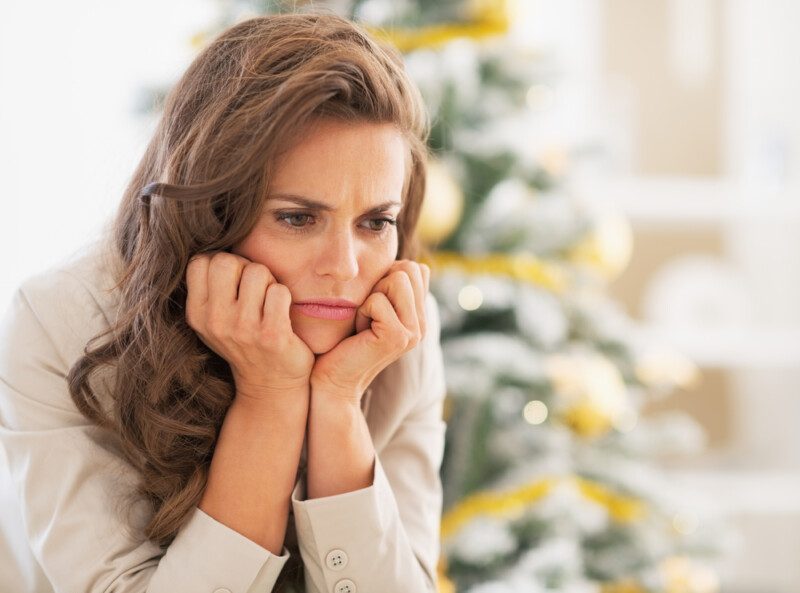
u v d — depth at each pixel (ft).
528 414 5.86
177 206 2.62
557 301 6.22
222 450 2.71
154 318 2.68
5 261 7.72
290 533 3.00
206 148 2.58
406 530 3.11
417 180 3.12
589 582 6.14
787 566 9.29
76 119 7.88
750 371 9.87
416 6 6.08
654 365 6.70
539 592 5.29
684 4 9.79
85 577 2.64
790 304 9.84
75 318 2.81
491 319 6.17
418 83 5.49
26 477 2.70
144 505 2.77
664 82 9.82
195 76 2.76
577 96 9.64
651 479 6.31
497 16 6.27
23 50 7.82
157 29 7.99
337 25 2.77
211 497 2.69
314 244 2.62
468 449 5.70
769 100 9.94
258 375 2.68
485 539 5.23
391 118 2.59
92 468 2.73
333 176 2.52
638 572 6.11
